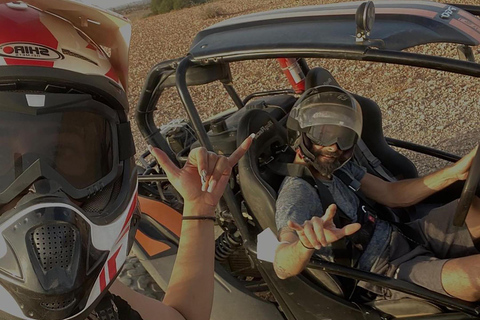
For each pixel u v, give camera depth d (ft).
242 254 11.19
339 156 8.99
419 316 8.29
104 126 3.84
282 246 8.09
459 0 38.42
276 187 9.69
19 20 3.64
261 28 8.68
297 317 9.25
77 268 3.27
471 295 8.11
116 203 3.82
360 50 7.32
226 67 9.81
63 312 3.28
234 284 10.00
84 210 3.68
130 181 4.02
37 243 3.19
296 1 77.51
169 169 5.03
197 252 4.94
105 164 3.82
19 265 3.16
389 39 7.54
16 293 3.19
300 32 8.11
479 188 9.48
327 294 8.85
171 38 70.44
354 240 9.15
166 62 9.75
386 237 9.34
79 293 3.34
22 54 3.50
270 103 11.84
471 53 10.34
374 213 9.93
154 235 10.75
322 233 5.44
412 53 7.15
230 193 9.09
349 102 8.96
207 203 5.01
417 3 8.73
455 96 21.77
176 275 4.90
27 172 3.37
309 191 9.11
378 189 10.51
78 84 3.67
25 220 3.22
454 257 9.48
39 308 3.22
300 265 7.73
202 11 96.07
